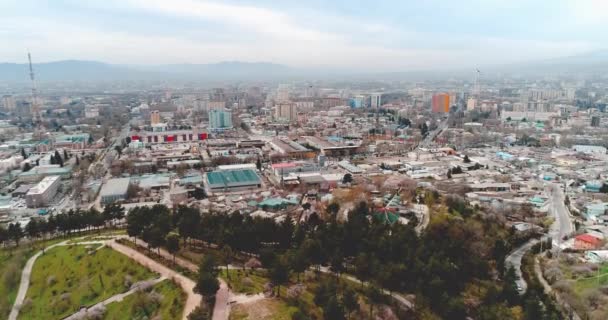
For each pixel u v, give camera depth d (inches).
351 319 5733.3
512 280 6835.6
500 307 5989.2
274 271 6058.1
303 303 5851.4
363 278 6830.7
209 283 5629.9
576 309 6309.1
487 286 7126.0
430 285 6190.9
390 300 6407.5
